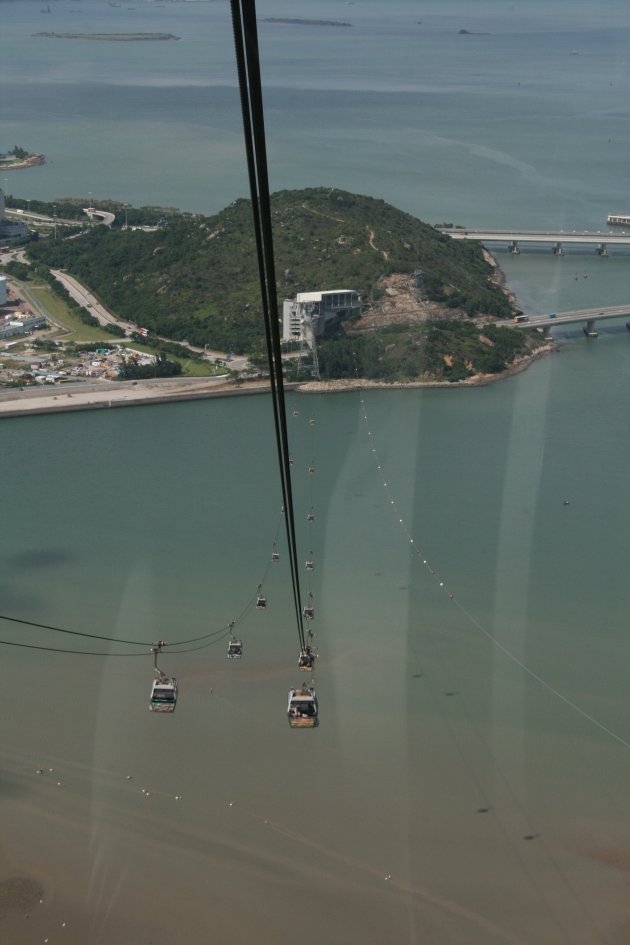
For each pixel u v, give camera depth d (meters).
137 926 43.62
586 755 52.28
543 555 70.81
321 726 54.09
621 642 61.47
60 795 49.81
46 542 73.19
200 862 46.50
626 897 44.88
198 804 49.31
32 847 47.06
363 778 50.88
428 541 72.81
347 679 57.84
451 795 49.84
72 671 58.41
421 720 54.62
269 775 51.22
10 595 66.19
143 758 52.12
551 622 63.31
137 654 60.06
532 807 49.12
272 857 46.81
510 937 43.16
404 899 44.72
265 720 54.56
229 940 43.12
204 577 68.31
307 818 48.66
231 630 62.16
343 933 43.34
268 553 71.38
